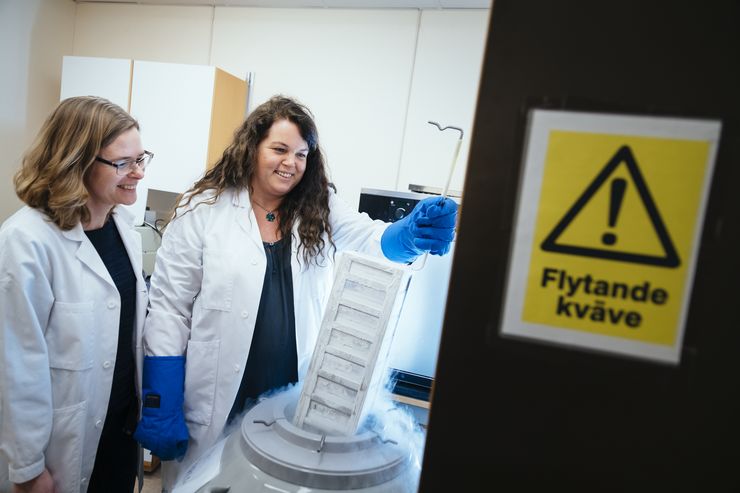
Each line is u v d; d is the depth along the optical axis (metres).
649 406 0.37
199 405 1.11
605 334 0.37
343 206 1.33
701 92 0.35
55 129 0.96
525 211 0.38
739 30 0.34
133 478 1.23
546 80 0.37
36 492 0.95
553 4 0.37
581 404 0.38
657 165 0.36
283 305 1.16
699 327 0.36
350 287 0.76
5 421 0.90
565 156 0.37
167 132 2.21
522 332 0.38
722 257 0.35
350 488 0.62
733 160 0.35
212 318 1.10
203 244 1.14
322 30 2.40
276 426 0.71
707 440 0.36
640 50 0.36
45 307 0.95
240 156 1.14
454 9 2.22
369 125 2.37
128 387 1.16
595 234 0.37
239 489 0.62
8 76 2.41
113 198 1.02
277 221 1.22
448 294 0.40
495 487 0.40
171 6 2.60
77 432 1.00
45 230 0.95
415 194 1.58
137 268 1.14
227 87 2.29
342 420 0.71
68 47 2.73
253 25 2.49
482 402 0.39
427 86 2.28
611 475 0.38
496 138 0.38
